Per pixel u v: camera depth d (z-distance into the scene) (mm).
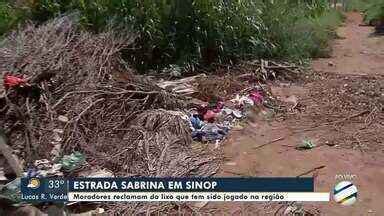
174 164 4625
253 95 6176
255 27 7605
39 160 4559
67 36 6367
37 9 7805
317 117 5777
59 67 5582
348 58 8602
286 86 6840
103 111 5262
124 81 5809
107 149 4820
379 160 4789
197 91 6180
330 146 5086
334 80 7102
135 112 5379
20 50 5824
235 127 5527
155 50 7508
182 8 7441
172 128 5191
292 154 4953
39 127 4902
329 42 9492
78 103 5254
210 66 7367
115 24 7156
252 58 7527
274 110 5980
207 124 5469
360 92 6543
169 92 5922
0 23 7961
